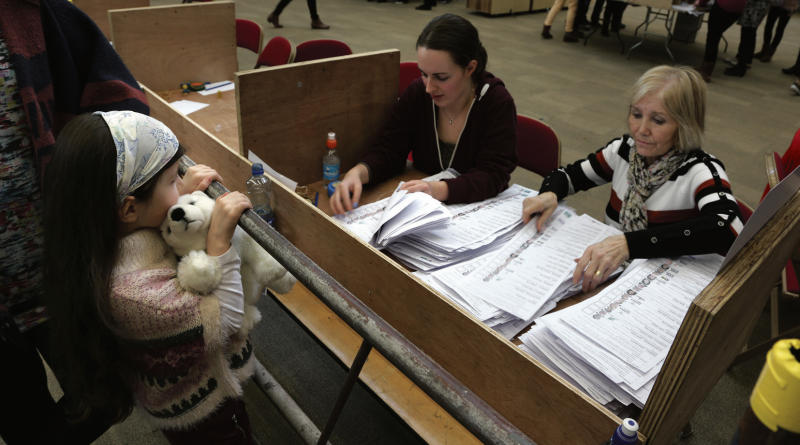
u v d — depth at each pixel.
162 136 0.78
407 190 1.48
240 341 1.00
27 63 0.94
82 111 1.08
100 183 0.72
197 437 0.98
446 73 1.52
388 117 1.83
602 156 1.56
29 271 1.09
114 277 0.77
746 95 4.79
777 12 5.53
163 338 0.80
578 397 0.68
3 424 1.03
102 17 3.06
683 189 1.34
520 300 1.09
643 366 0.88
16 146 0.98
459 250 1.24
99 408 0.91
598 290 1.21
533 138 1.94
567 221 1.41
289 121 1.56
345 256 1.05
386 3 8.34
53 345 0.85
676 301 1.06
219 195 0.91
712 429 1.74
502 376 0.79
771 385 0.33
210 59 2.60
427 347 0.93
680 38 6.52
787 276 1.72
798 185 0.69
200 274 0.80
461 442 0.96
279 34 6.20
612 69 5.45
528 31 6.95
